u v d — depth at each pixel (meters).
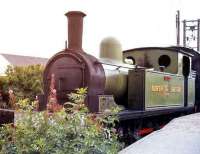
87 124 3.55
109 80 9.40
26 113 3.52
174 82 12.48
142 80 10.09
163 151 4.36
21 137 3.40
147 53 12.81
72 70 8.69
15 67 17.00
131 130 10.05
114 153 3.47
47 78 9.07
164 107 11.57
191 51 15.05
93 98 8.33
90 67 8.58
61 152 3.19
